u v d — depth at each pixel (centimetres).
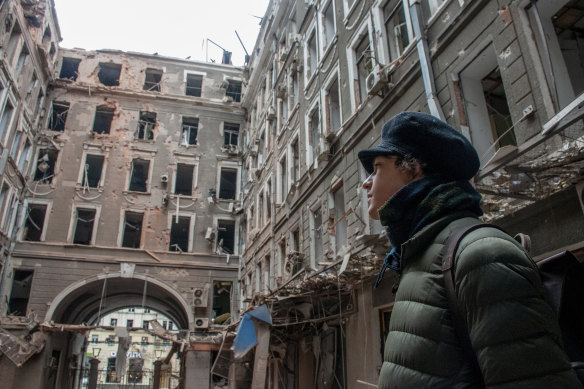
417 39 832
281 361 1442
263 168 2220
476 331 101
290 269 1415
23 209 2292
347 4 1302
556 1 587
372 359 879
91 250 2342
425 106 824
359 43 1202
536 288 103
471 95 736
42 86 2498
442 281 119
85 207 2428
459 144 146
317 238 1383
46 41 2514
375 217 161
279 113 2003
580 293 120
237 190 2720
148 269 2394
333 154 1259
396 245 150
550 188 475
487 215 570
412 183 146
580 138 384
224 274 2494
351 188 1117
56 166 2459
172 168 2672
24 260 2216
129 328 1927
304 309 1156
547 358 93
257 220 2222
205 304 2372
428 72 787
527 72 586
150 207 2536
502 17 643
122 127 2681
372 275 890
